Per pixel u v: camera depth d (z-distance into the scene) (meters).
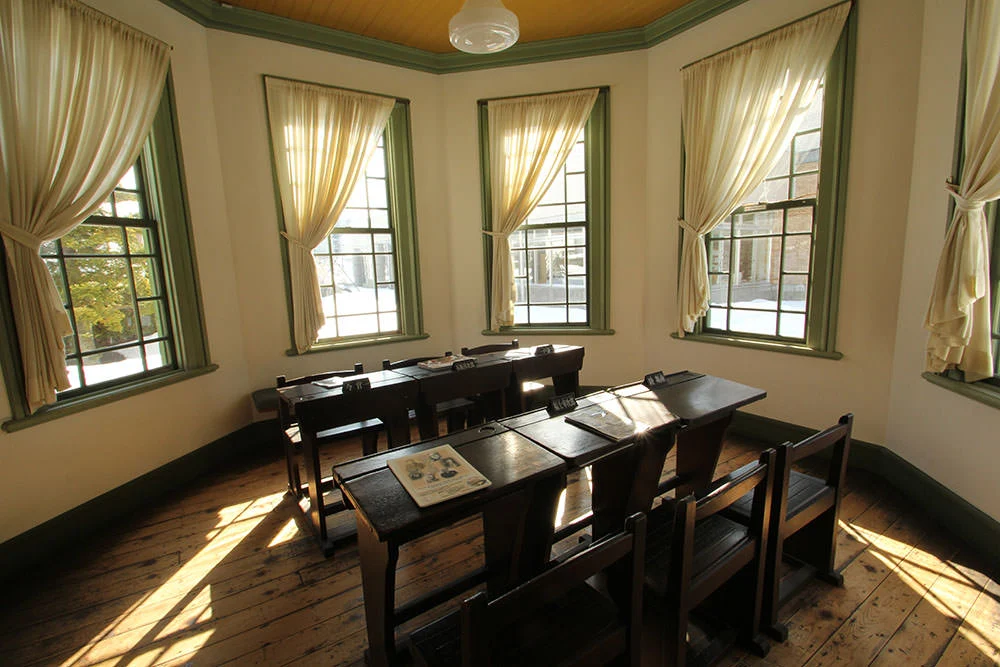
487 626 0.96
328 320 4.21
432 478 1.50
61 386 2.39
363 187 4.28
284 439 2.92
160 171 3.11
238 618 1.99
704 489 2.44
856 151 2.88
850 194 2.94
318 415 2.39
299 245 3.87
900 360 2.79
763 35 3.16
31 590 2.18
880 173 2.79
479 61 4.29
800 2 3.01
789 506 1.85
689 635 1.82
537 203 4.30
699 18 3.57
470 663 0.96
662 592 1.48
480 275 4.58
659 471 1.99
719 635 1.75
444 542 2.47
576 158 4.38
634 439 1.79
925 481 2.57
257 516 2.78
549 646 1.22
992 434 2.14
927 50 2.53
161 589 2.17
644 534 1.24
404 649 1.63
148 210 3.12
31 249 2.30
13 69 2.23
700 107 3.59
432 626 1.40
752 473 1.54
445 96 4.40
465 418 3.66
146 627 1.94
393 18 3.67
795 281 3.31
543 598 1.05
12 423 2.27
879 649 1.73
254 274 3.76
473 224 4.51
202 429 3.39
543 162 4.22
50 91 2.38
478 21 2.29
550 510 1.72
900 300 2.77
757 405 3.60
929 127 2.54
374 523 1.30
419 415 2.89
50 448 2.45
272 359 3.90
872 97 2.78
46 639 1.89
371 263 4.37
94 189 2.59
